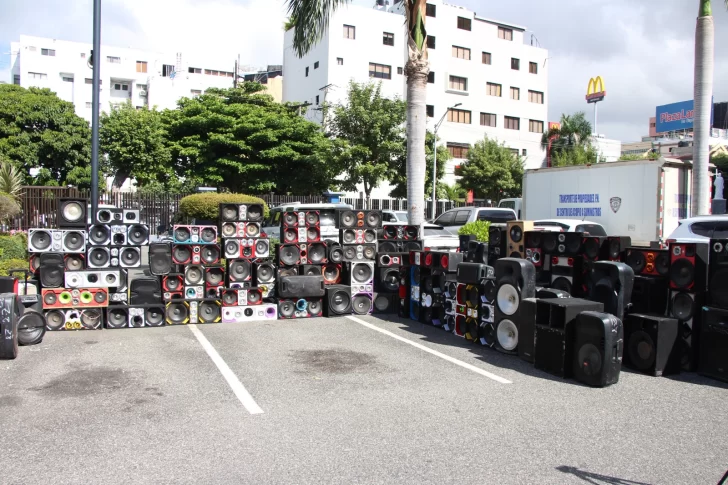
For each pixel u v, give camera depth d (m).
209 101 30.12
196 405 5.19
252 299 9.24
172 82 59.47
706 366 6.34
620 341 5.96
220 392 5.57
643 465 4.04
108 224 8.67
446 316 8.58
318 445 4.30
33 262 8.50
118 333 8.23
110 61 61.94
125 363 6.60
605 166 14.45
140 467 3.88
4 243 12.95
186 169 30.22
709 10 13.35
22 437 4.38
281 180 29.75
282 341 7.82
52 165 27.14
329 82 39.50
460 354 7.23
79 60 61.03
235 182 29.86
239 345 7.55
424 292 9.10
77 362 6.60
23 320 7.34
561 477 3.82
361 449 4.23
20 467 3.85
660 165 13.20
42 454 4.07
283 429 4.62
